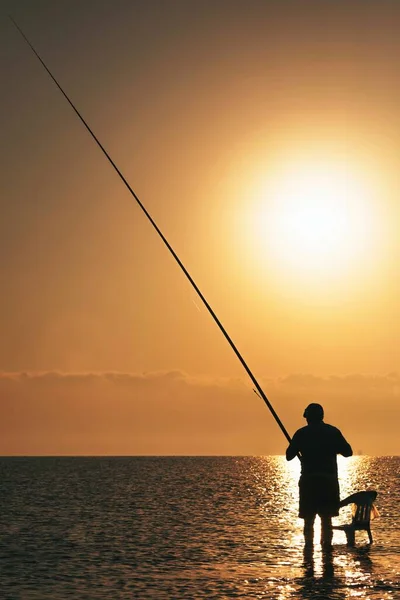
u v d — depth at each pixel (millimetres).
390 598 12484
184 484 57094
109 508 32469
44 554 17719
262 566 15711
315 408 16875
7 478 67438
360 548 17906
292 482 63375
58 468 103875
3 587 13680
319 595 12742
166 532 22562
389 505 33406
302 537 21078
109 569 15562
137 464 133000
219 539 20719
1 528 23672
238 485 56406
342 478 72312
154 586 13695
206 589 13375
